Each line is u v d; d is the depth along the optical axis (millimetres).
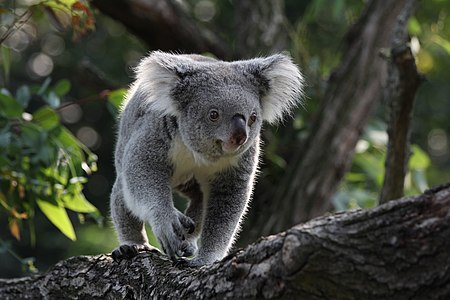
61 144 11102
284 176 14336
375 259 5500
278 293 5793
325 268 5566
